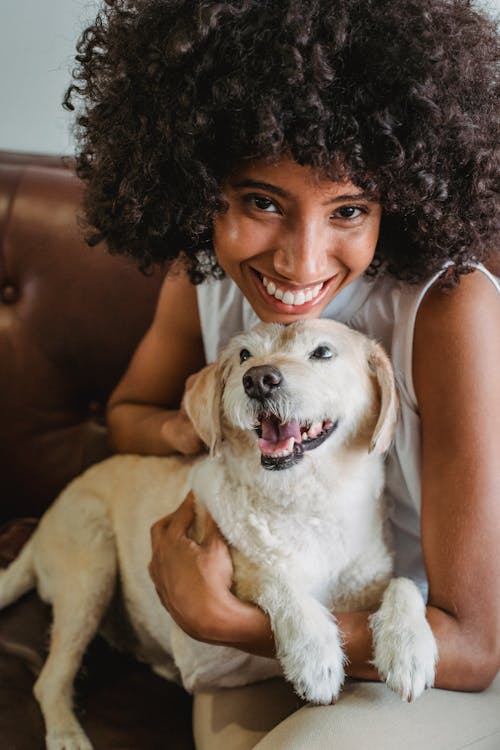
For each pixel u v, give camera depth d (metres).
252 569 1.17
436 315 1.11
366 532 1.21
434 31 1.00
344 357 1.18
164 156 1.08
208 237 1.20
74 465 1.75
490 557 1.04
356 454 1.20
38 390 1.71
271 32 0.96
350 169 0.96
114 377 1.72
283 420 1.15
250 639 1.10
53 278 1.67
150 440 1.50
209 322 1.38
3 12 1.82
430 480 1.09
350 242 1.04
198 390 1.25
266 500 1.19
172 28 1.01
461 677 1.05
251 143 0.97
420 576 1.31
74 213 1.67
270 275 1.07
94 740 1.29
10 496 1.78
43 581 1.58
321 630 1.07
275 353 1.19
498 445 1.06
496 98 1.08
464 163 1.06
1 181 1.70
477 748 1.02
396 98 0.98
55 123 1.91
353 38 0.97
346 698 1.06
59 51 1.84
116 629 1.56
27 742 1.30
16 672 1.45
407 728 1.01
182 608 1.11
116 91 1.10
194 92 1.00
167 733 1.31
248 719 1.18
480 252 1.13
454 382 1.08
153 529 1.25
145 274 1.36
